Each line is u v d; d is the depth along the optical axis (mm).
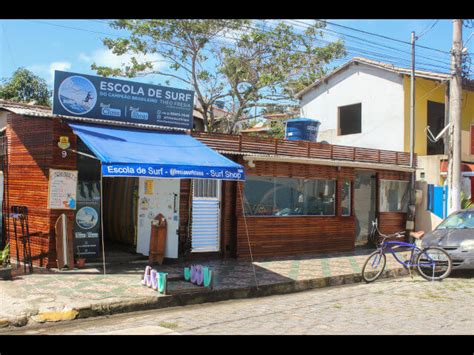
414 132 19828
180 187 12008
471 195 19281
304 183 14508
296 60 23344
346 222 15336
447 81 19266
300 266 12070
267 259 13016
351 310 7961
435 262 11133
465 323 7039
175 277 9578
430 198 17797
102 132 10211
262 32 22781
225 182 12750
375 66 21203
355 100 22031
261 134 28500
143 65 23016
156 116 11578
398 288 10242
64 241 10289
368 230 16703
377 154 16547
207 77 23594
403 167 17047
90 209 10922
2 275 9328
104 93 10844
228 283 9750
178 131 11906
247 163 12898
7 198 11523
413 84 18344
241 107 24125
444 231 12094
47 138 10359
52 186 10250
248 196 13188
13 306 7324
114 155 8820
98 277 9648
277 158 13188
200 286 9016
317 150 14672
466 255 11016
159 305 8258
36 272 9938
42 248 10422
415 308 8094
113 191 13719
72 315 7332
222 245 12742
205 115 24078
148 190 11984
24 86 25547
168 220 11586
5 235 11562
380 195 16891
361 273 11297
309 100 23984
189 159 9781
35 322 6984
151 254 11344
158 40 22609
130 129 11086
